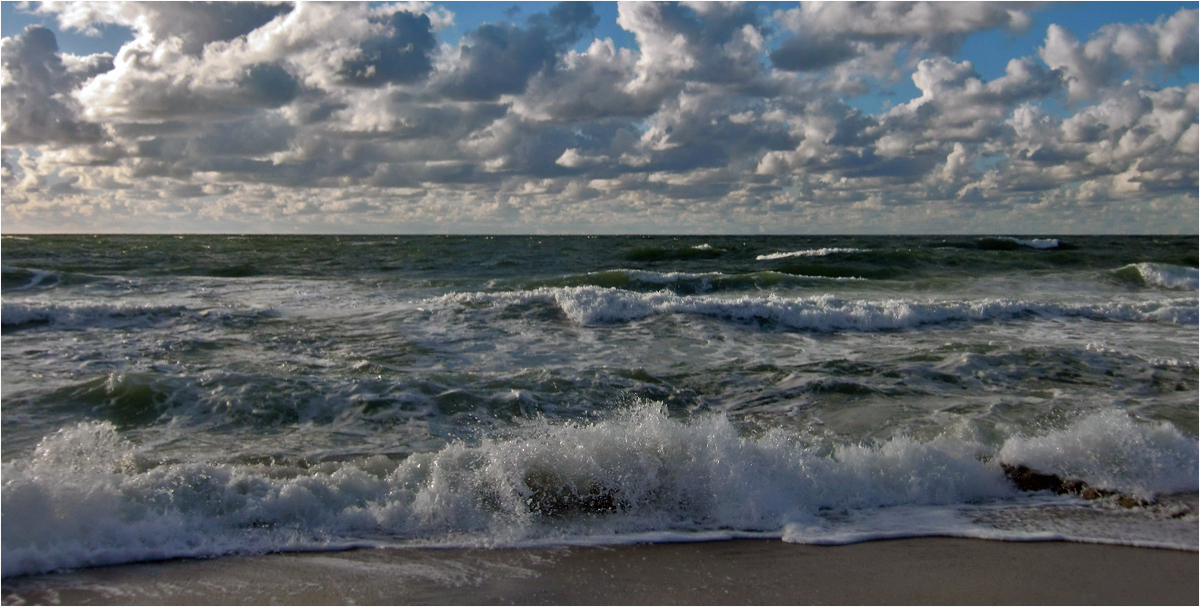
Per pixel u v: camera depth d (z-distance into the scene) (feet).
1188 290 55.67
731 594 11.04
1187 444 17.35
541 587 11.16
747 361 27.81
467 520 13.52
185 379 21.93
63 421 19.17
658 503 14.35
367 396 21.11
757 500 14.47
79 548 11.71
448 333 32.17
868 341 32.40
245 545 12.40
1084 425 17.83
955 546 13.01
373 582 11.18
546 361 27.61
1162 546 13.07
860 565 12.17
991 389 23.91
